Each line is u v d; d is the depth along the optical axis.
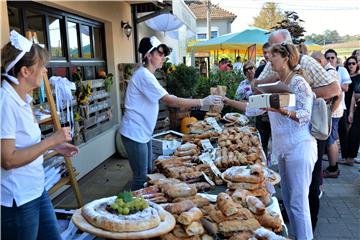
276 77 2.98
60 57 4.34
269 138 4.34
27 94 1.57
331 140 4.75
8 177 1.49
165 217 1.47
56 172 3.00
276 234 1.49
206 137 3.38
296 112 2.33
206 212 1.61
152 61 2.84
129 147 2.86
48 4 3.89
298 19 5.78
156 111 2.89
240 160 2.43
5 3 2.67
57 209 2.69
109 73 5.56
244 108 3.30
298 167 2.51
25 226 1.57
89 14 4.74
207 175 2.29
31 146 1.46
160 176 2.38
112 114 5.76
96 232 1.34
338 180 4.77
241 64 9.61
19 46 1.44
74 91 4.33
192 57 13.88
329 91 2.63
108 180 4.64
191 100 2.83
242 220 1.53
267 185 2.06
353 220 3.52
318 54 3.74
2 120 1.40
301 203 2.57
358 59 5.45
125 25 6.16
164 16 7.45
